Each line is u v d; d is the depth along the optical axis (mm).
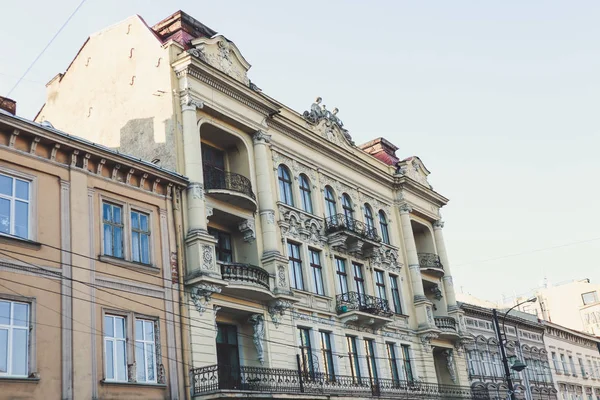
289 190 29891
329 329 28766
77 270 19297
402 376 32219
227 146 28078
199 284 22438
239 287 23719
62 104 29562
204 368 21469
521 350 48156
